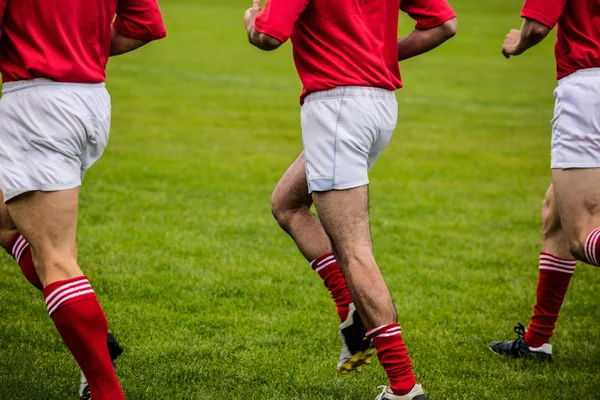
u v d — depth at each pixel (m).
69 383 9.49
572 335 12.28
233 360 10.60
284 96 39.75
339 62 8.50
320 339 11.55
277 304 13.09
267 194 21.12
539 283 11.00
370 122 8.55
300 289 13.86
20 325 11.38
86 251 15.29
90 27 7.96
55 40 7.77
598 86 9.40
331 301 13.38
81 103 7.90
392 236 17.83
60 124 7.77
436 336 11.94
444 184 23.53
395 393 8.51
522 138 31.59
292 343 11.34
